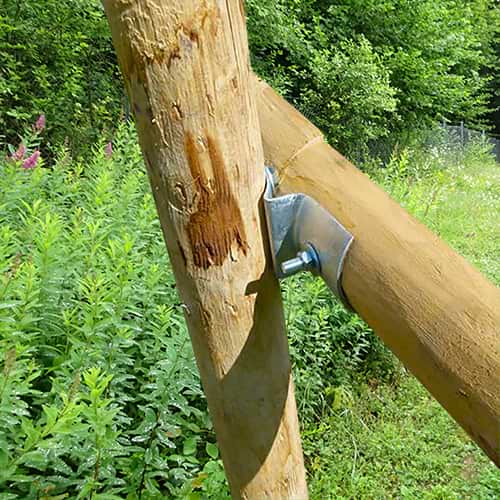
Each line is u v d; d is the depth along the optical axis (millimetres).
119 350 1635
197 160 616
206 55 583
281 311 746
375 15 7914
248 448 771
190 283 690
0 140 4082
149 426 1462
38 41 4508
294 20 6688
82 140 4516
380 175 5293
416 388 2641
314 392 2314
